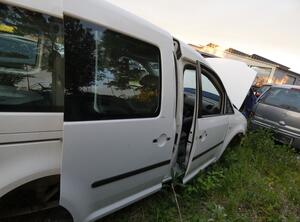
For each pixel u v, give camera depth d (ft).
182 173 9.44
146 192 8.23
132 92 6.73
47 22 4.90
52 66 5.08
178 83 8.39
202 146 10.28
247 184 12.54
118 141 6.40
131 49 6.55
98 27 5.69
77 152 5.53
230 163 14.02
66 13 5.13
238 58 75.46
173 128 8.19
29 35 4.79
